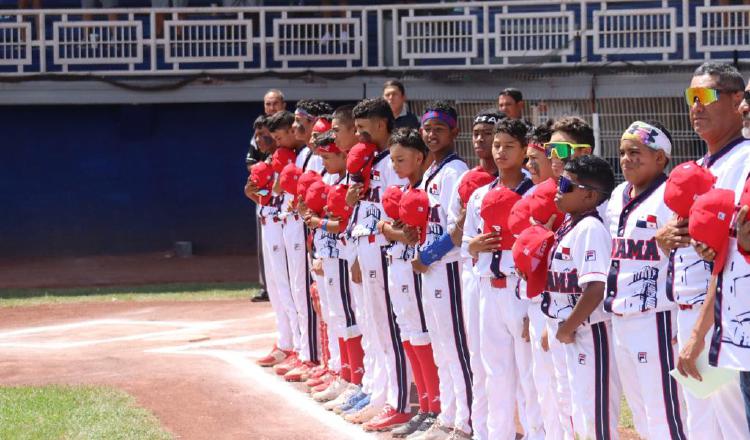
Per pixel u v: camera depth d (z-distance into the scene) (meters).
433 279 6.70
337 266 8.27
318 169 9.04
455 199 6.60
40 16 20.52
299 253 9.28
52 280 18.91
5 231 22.30
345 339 8.30
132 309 14.44
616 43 19.14
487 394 6.30
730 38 18.44
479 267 6.14
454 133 6.96
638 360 5.06
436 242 6.60
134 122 22.17
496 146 6.13
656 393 5.05
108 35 20.58
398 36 19.84
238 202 22.50
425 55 19.66
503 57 19.34
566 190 5.37
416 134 7.03
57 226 22.41
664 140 5.05
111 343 11.60
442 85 19.61
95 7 22.39
